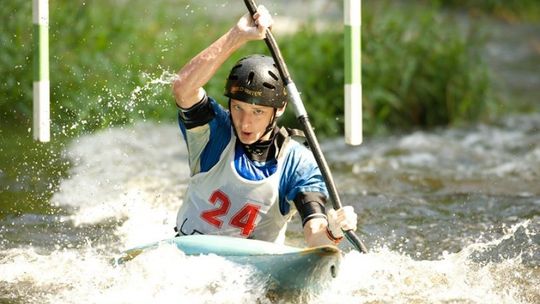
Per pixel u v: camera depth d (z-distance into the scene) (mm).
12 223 22531
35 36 18891
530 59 52000
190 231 17516
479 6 65750
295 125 34719
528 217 23984
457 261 19766
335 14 53938
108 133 32344
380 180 28516
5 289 17469
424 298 17312
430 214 24359
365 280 17828
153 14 39094
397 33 37875
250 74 16266
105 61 33688
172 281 16766
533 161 31594
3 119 31844
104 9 37781
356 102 17859
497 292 17844
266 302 16406
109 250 20531
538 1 67125
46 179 26578
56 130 30828
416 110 37062
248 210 17000
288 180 16969
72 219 23094
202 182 17172
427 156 32219
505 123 38156
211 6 46281
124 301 16578
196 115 16703
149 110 34438
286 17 51000
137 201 24812
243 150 16938
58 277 18234
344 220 16062
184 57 35438
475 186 27844
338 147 33438
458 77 37875
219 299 16438
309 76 35500
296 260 15758
